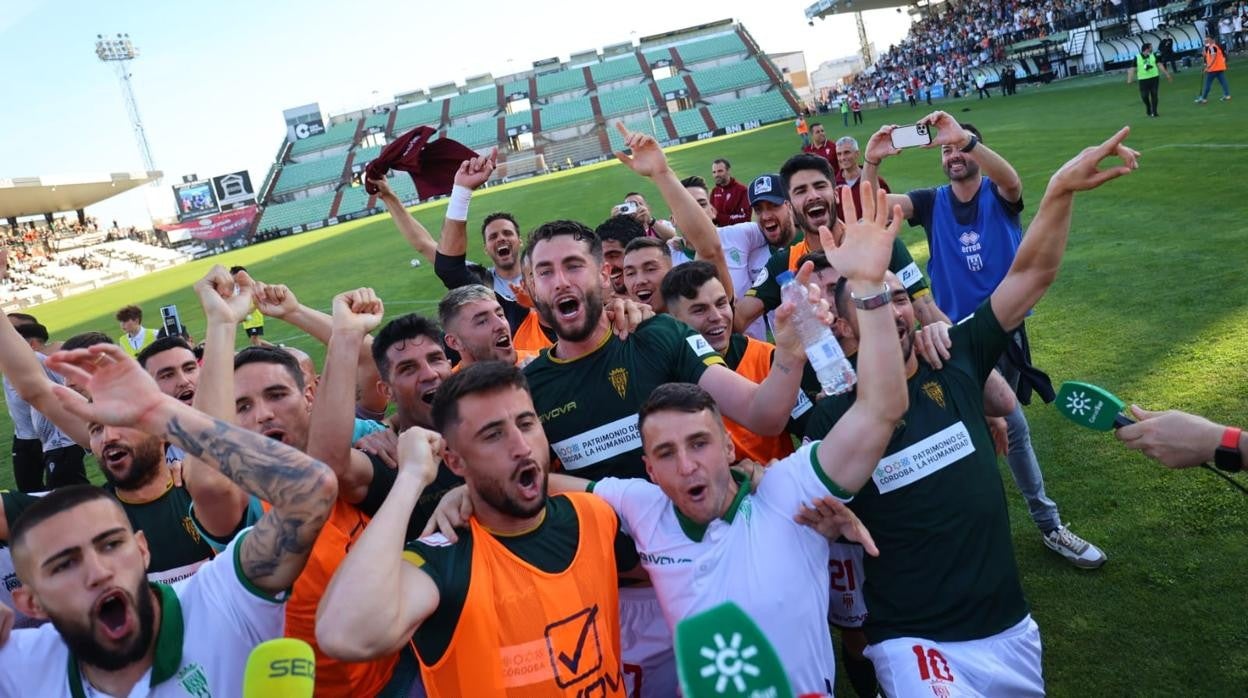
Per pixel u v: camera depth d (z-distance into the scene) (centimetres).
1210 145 1248
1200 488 425
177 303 2334
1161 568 375
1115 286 739
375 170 529
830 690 245
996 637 266
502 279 612
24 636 214
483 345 352
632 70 7562
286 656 158
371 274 2058
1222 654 318
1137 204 1007
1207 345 568
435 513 242
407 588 210
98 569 196
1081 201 1095
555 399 315
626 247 452
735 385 295
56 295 4625
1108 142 257
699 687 110
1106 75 3006
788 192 473
